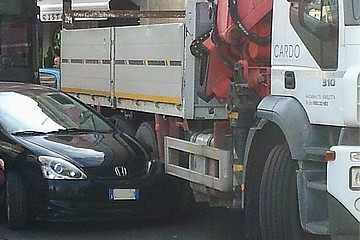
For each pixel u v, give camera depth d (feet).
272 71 31.55
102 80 50.01
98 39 50.37
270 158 30.99
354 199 26.30
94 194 36.96
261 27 34.71
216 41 36.29
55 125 41.52
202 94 37.96
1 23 65.62
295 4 29.71
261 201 31.07
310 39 28.96
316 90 28.78
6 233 37.65
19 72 65.98
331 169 26.61
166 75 40.73
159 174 39.11
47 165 37.06
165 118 42.11
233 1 34.68
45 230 38.52
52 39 89.97
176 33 39.37
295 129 29.32
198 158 37.14
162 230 38.86
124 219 39.55
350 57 27.30
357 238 26.68
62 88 56.85
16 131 40.19
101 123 43.29
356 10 27.32
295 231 30.37
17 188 37.50
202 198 38.29
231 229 38.91
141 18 51.83
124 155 38.75
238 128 33.78
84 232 38.29
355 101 26.86
